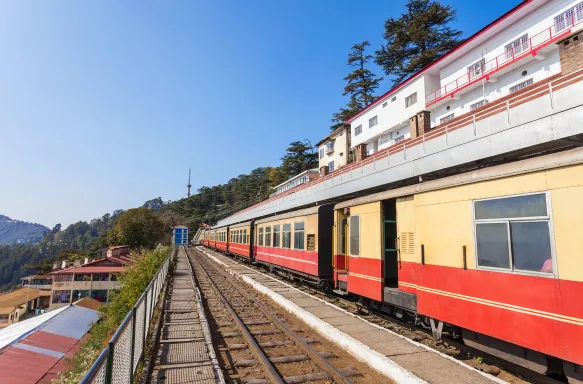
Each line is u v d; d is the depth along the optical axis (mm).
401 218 7688
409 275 7301
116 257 49219
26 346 16656
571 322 4121
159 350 6871
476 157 10547
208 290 15164
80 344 18547
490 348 5531
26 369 14445
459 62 24156
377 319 8812
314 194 23266
